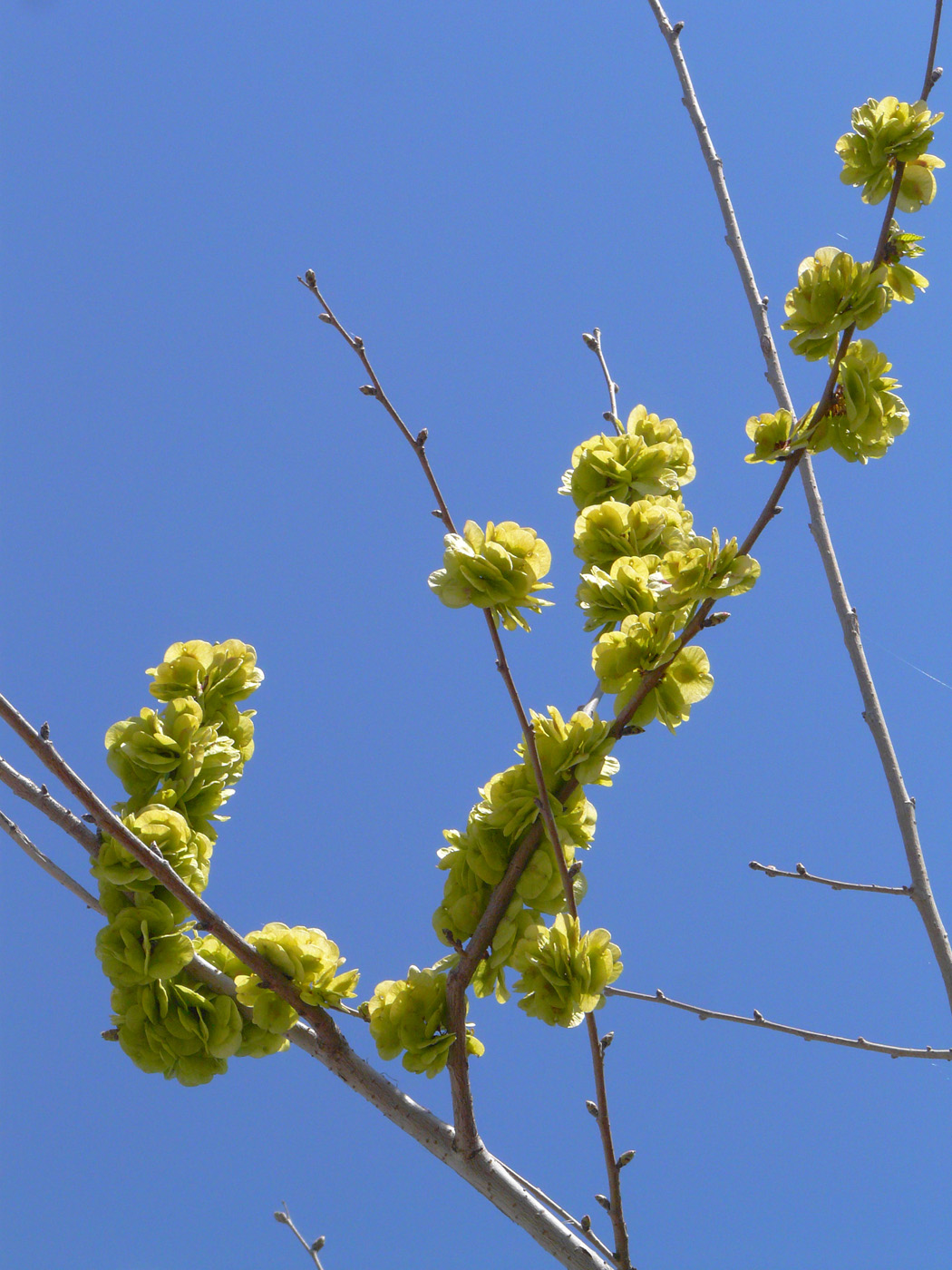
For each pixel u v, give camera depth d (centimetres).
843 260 266
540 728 270
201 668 339
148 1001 283
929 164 273
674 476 322
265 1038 295
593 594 279
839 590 375
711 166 409
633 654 262
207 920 264
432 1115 268
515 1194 255
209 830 319
